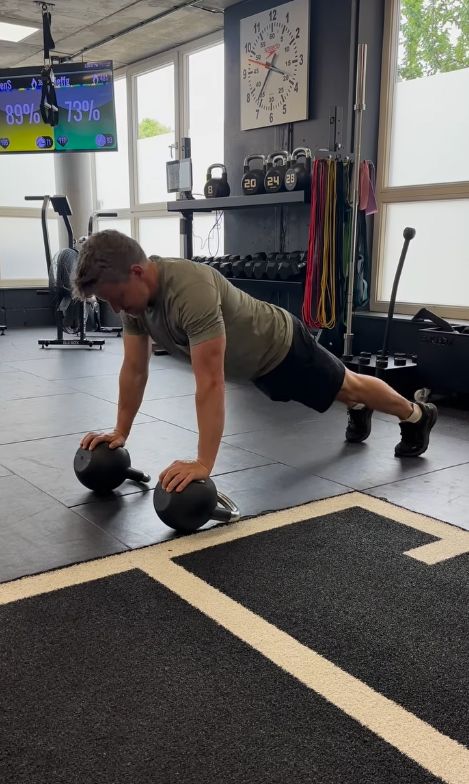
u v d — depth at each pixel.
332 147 4.70
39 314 7.81
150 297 1.88
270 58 5.19
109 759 1.13
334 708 1.26
